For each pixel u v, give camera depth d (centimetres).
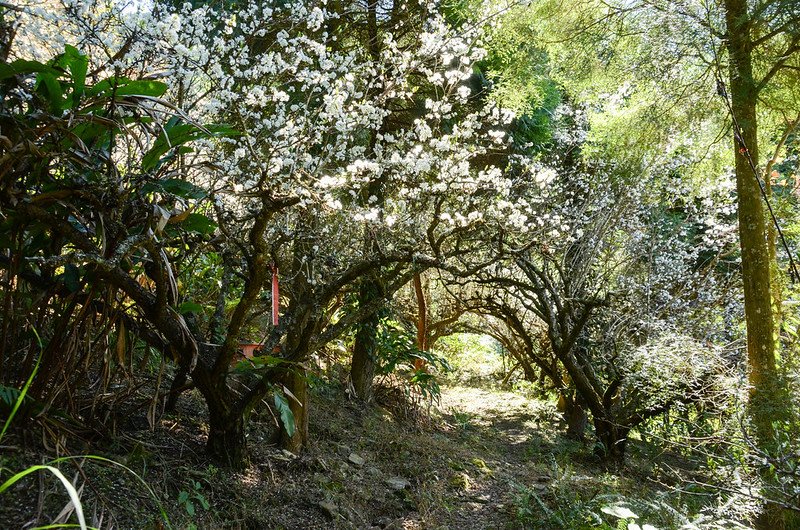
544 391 974
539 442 710
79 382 280
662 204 881
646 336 728
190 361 294
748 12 493
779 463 312
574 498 421
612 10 607
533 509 418
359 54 530
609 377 740
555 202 799
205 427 364
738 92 515
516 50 690
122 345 284
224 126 266
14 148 221
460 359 1219
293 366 351
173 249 364
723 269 950
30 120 238
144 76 314
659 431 599
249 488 326
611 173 769
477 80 744
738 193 525
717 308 786
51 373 263
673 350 582
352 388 636
